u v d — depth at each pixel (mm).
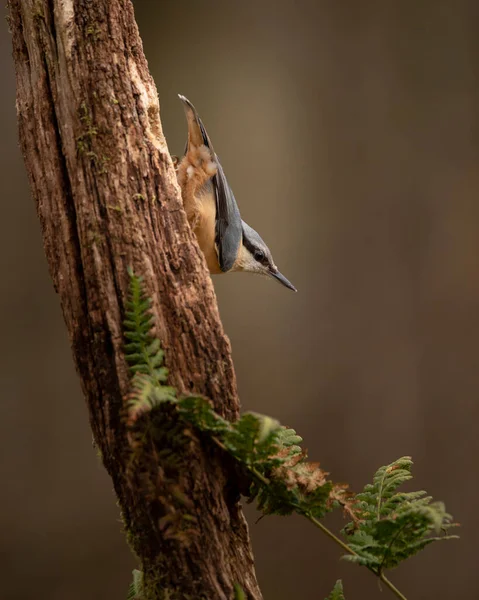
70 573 10875
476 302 11375
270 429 2859
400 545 3264
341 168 11750
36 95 3533
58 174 3482
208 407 3102
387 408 11641
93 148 3438
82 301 3408
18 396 10961
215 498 3365
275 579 11031
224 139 11953
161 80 12000
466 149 11375
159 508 3260
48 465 11031
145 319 3273
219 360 3508
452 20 11242
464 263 11406
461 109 11344
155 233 3488
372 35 11516
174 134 12000
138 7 11930
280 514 3441
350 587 11078
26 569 10734
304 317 11945
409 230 11594
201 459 3326
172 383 3361
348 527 3453
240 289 11938
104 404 3342
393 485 3533
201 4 11891
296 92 11797
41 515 10922
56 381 11156
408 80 11469
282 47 11797
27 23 3555
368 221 11719
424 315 11547
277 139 11883
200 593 3291
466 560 11023
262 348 11906
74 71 3475
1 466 10820
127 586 11031
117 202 3422
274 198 11906
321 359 11852
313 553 11164
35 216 11016
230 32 11898
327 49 11688
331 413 11742
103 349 3330
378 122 11602
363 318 11781
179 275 3504
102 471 11211
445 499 11305
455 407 11391
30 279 11047
